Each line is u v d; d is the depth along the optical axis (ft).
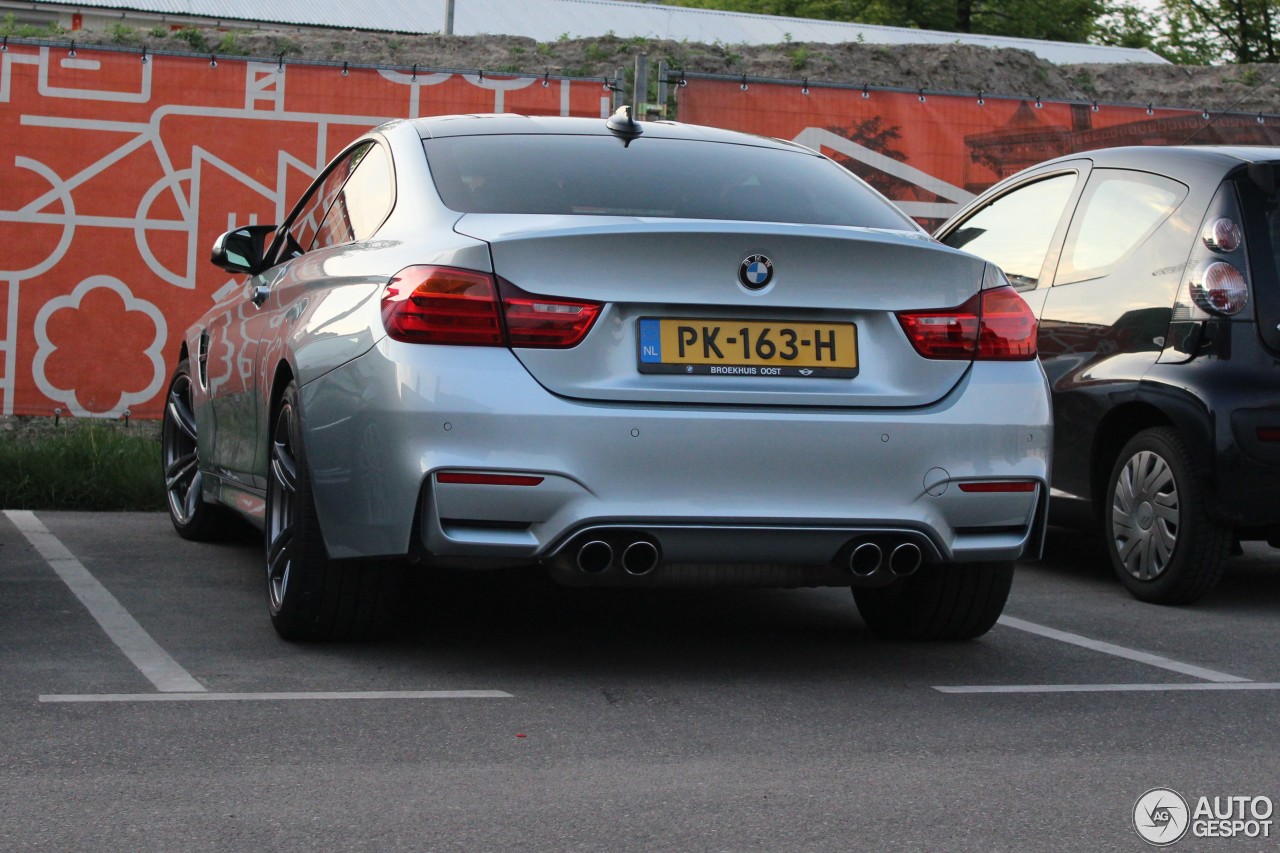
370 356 13.67
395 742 11.98
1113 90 59.00
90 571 20.29
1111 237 22.11
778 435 13.60
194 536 23.22
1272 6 164.04
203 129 34.01
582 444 13.23
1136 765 11.82
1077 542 26.89
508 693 13.79
